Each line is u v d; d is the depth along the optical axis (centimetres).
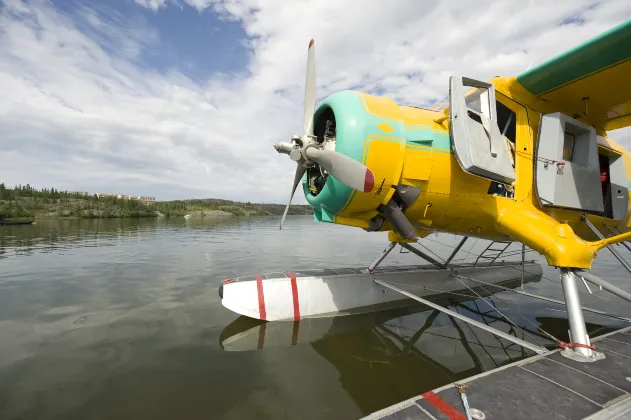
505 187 453
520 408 232
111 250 1442
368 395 336
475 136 403
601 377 277
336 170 394
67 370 389
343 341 488
